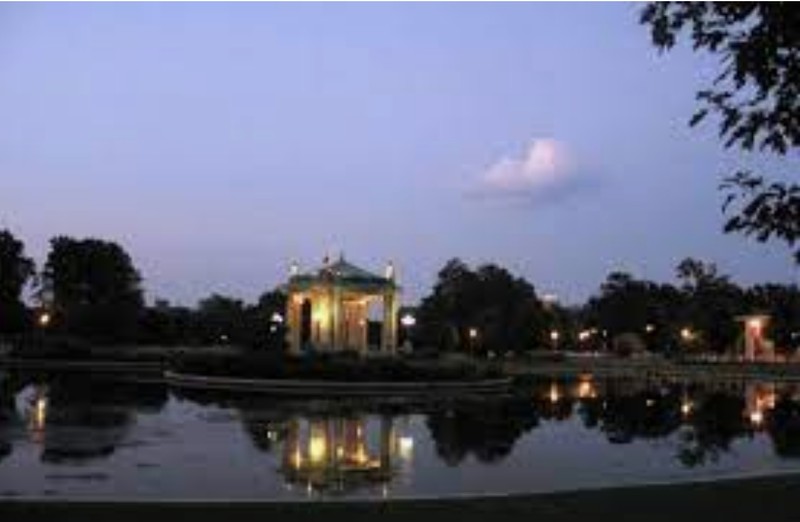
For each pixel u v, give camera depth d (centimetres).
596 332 16250
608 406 4462
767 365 11238
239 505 1271
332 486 1823
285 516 1206
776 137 733
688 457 2420
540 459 2347
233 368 5347
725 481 1548
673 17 748
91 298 12288
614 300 15938
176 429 2934
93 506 1230
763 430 3228
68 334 10519
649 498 1357
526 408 4212
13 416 3262
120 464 2106
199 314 13062
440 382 5484
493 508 1277
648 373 9625
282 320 10525
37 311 12062
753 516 1252
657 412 4125
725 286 14600
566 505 1299
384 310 7056
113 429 2898
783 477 1612
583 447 2636
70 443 2502
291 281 7106
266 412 3662
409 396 4916
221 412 3625
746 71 724
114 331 10594
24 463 2088
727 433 3117
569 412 4022
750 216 749
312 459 2261
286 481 1888
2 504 1231
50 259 12431
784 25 707
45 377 6047
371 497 1567
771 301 10975
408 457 2339
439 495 1591
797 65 718
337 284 6888
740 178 855
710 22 738
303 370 5300
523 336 12525
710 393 5919
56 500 1305
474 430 3086
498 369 6531
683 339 14525
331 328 6944
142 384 5384
